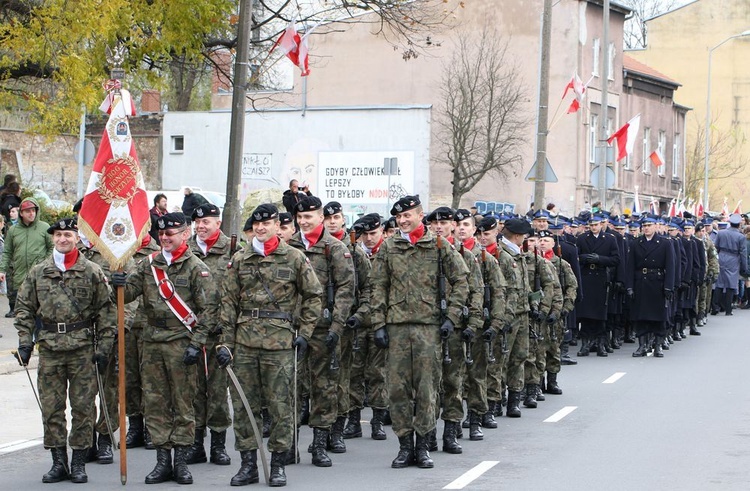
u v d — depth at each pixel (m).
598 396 17.39
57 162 52.97
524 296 15.59
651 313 22.95
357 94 58.66
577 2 55.88
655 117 65.75
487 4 56.19
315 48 59.00
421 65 57.53
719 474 11.55
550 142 55.88
